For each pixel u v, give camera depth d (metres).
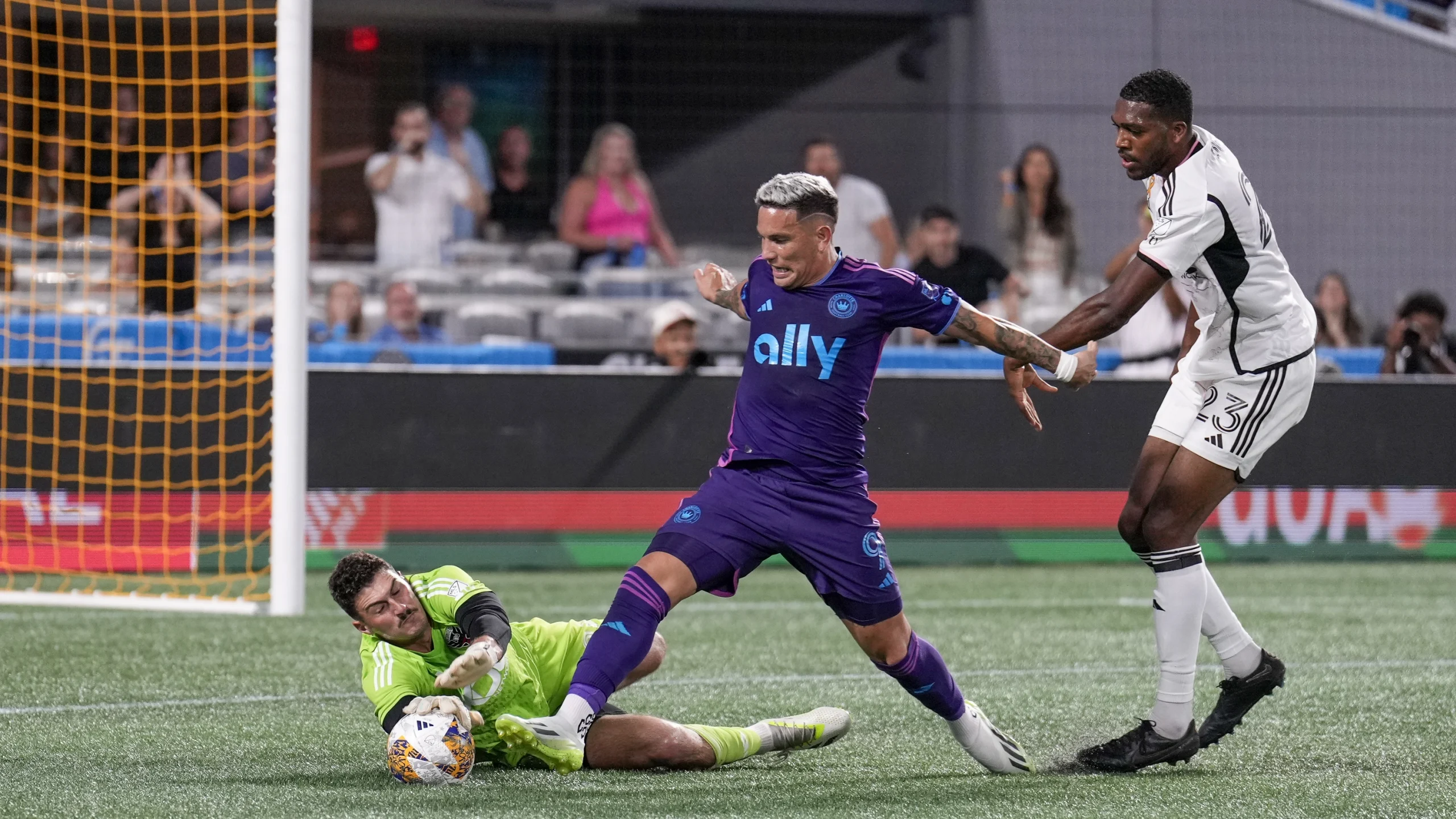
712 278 15.04
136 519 34.00
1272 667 15.53
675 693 20.48
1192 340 15.74
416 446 36.00
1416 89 51.34
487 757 15.27
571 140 50.72
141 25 45.88
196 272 38.28
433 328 42.59
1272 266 14.82
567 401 36.72
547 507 36.62
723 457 14.59
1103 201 51.88
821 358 13.80
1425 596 32.34
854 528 14.01
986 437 38.09
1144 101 14.48
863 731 17.50
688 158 51.09
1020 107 49.62
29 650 23.58
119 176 44.53
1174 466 15.16
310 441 35.47
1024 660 23.66
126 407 34.03
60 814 12.83
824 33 51.12
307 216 26.30
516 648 15.34
